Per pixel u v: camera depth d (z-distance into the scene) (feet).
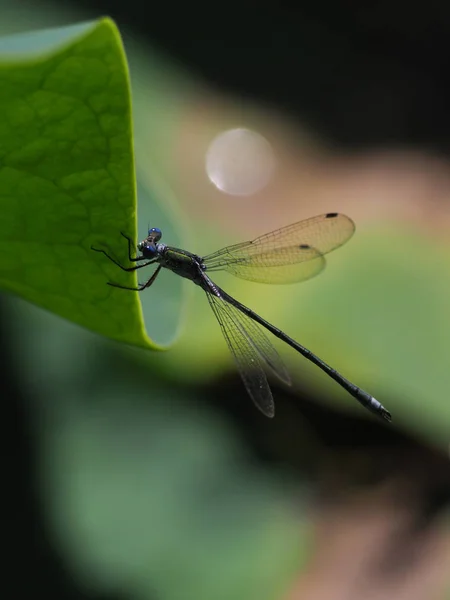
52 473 1.35
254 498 1.37
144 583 1.34
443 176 1.48
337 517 1.38
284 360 1.37
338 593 1.35
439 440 1.36
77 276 0.98
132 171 0.82
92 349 1.38
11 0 1.40
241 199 1.44
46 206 0.87
